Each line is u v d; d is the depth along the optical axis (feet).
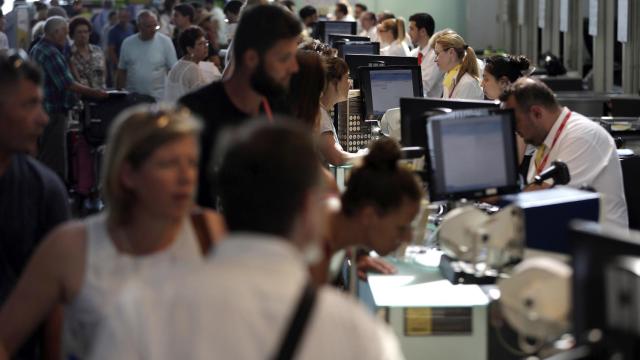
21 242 12.17
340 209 12.05
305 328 7.19
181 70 36.47
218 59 45.21
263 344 7.18
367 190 11.84
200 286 7.31
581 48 57.21
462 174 16.10
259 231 7.48
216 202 14.58
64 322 10.34
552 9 61.36
